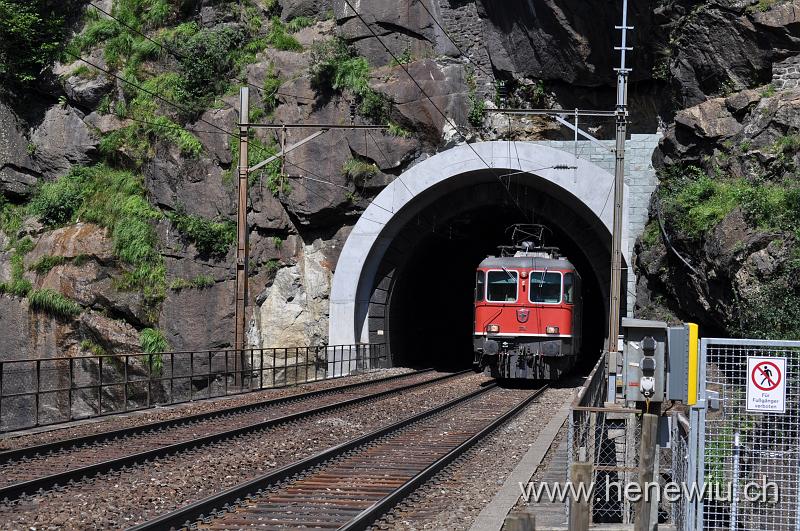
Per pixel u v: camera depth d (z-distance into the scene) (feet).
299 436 50.11
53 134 112.06
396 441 49.08
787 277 63.46
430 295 134.10
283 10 112.37
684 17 88.74
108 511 31.12
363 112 103.40
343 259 102.78
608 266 103.65
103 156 111.14
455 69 105.29
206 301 103.30
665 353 30.04
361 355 104.58
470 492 36.14
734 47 84.28
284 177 103.65
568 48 100.89
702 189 80.02
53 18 116.88
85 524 29.25
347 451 44.52
